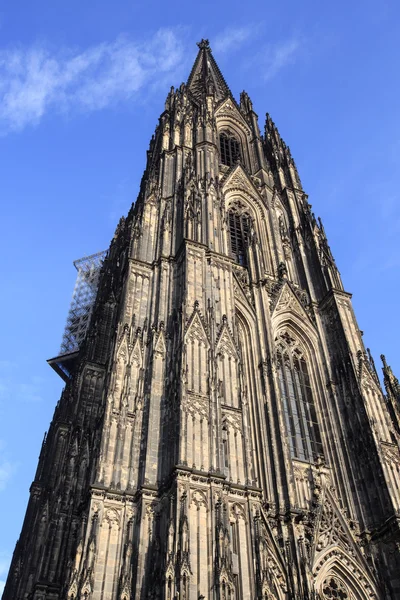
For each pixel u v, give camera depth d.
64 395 79.88
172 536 36.00
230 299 57.06
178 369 46.31
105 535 38.34
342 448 55.47
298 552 42.94
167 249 61.81
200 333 49.97
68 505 58.25
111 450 43.25
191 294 53.56
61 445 69.00
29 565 57.75
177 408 43.56
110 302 83.88
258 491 42.56
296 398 59.38
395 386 66.38
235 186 80.75
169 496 39.09
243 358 59.03
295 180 90.00
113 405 46.03
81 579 35.25
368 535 48.69
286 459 49.50
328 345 64.75
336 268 71.69
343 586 45.19
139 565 36.66
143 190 82.12
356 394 57.28
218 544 36.38
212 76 116.19
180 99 93.62
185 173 71.06
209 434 42.94
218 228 64.62
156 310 54.66
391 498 48.56
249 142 96.88
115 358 49.47
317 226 78.62
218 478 40.06
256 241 70.69
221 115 98.44
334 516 48.44
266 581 37.28
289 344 64.38
